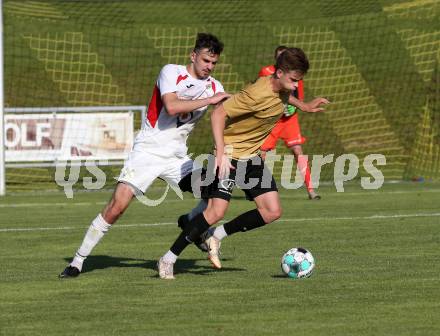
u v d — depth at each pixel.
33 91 69.44
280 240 30.94
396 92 70.62
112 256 27.80
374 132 64.25
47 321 18.50
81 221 36.47
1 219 37.09
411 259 26.59
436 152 60.22
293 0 83.62
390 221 35.47
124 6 82.94
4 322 18.45
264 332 17.48
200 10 83.50
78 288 22.12
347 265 25.62
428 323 18.16
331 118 66.25
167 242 30.91
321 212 38.56
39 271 24.88
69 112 51.06
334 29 78.62
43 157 47.91
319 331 17.55
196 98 23.30
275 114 22.62
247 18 80.69
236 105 22.22
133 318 18.73
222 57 75.06
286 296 20.97
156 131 23.61
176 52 77.25
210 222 23.20
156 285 22.50
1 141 45.66
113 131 48.84
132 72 74.12
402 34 78.25
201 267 25.56
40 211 39.72
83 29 78.06
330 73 73.56
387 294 21.14
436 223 34.78
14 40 75.06
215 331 17.56
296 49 22.05
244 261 26.61
